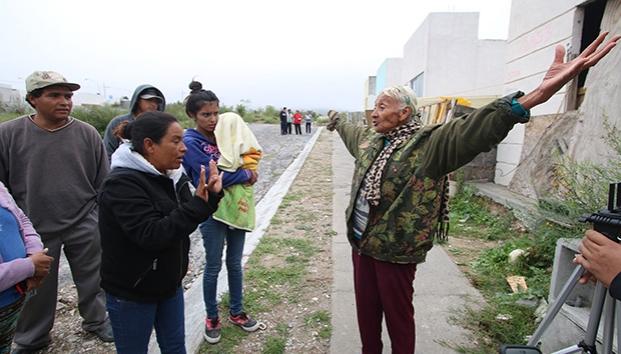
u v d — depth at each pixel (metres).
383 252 2.18
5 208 1.95
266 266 4.39
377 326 2.50
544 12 6.01
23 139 2.75
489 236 5.25
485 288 3.83
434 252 4.77
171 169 1.96
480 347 2.91
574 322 2.38
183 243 2.12
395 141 2.14
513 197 5.79
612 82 4.31
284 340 3.04
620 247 1.24
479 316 3.29
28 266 1.88
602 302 1.46
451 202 6.82
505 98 1.65
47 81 2.65
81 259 2.98
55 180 2.82
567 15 5.48
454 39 14.38
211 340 2.97
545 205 3.39
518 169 6.16
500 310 3.37
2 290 1.79
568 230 2.91
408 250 2.13
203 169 1.84
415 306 3.47
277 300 3.63
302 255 4.73
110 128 3.37
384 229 2.15
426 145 2.02
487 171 7.42
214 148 2.88
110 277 1.95
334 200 7.68
